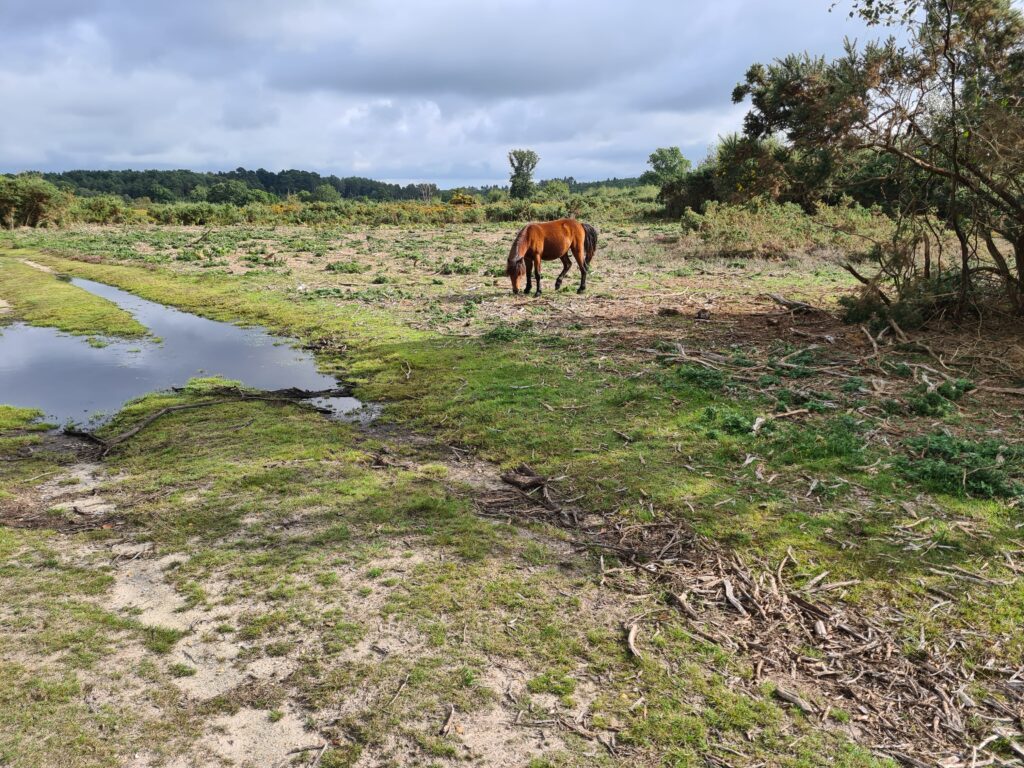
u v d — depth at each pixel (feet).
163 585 14.90
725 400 25.58
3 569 15.52
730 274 62.64
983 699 11.25
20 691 11.64
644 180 272.10
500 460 21.49
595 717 10.94
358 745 10.47
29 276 67.62
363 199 345.92
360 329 41.27
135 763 10.16
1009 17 31.12
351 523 17.51
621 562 15.52
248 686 11.79
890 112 32.86
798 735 10.57
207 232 129.39
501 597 14.21
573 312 44.39
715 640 12.83
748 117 36.76
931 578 14.35
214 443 23.48
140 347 38.86
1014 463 18.93
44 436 24.94
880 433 21.89
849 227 74.38
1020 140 30.94
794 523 16.71
